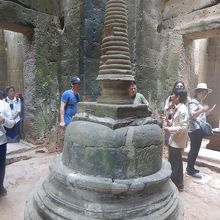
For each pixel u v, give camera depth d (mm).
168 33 6016
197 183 4223
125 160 2066
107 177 2055
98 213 1938
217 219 3141
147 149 2168
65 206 2061
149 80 5879
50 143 5840
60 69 5887
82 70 5191
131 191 1989
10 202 3430
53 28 5738
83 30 5109
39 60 5535
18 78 6754
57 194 2170
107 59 2342
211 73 8891
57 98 5945
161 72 6160
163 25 6141
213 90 8859
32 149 5559
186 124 3623
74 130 2252
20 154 5246
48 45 5668
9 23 5000
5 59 8820
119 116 2168
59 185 2242
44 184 2436
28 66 5699
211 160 5051
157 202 2098
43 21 5523
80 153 2146
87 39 5148
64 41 5684
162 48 6141
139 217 1956
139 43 5441
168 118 3957
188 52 6086
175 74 5906
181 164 3840
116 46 2314
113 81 2330
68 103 4551
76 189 2088
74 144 2197
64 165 2328
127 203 2010
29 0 5246
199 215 3217
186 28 5625
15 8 4988
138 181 2027
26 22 5211
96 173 2078
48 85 5754
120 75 2295
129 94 2447
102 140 2066
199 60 8430
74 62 5395
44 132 5789
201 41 8375
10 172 4488
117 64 2307
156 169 2275
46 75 5695
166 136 4090
